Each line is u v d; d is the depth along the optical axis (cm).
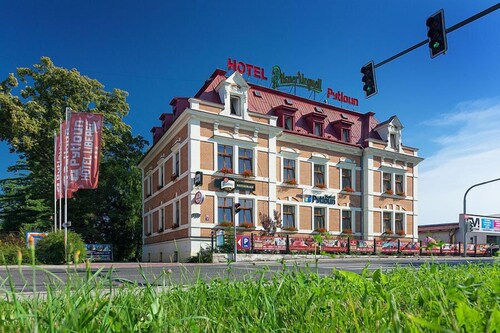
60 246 1764
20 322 153
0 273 886
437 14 1077
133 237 3572
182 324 187
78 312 155
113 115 3325
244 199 2392
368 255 2520
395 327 145
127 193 3491
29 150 3084
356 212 2945
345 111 3219
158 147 2852
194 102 2273
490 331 132
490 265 582
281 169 2622
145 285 261
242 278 391
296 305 230
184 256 2223
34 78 3059
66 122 2131
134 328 161
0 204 3912
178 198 2381
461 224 3030
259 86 2823
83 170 2116
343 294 245
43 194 3350
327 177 2825
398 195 3145
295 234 2597
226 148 2369
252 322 195
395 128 3234
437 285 261
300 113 2909
